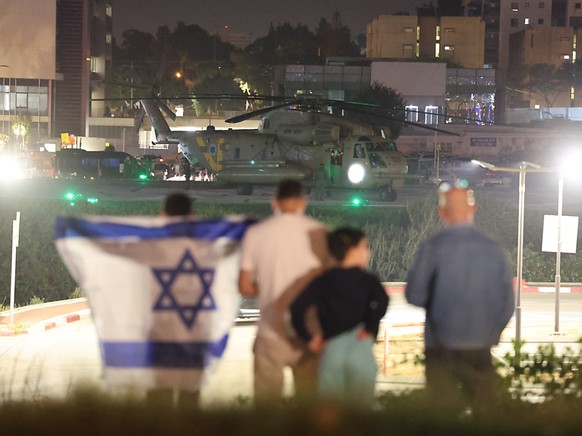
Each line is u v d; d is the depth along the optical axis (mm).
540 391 22000
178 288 19219
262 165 124500
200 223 19469
